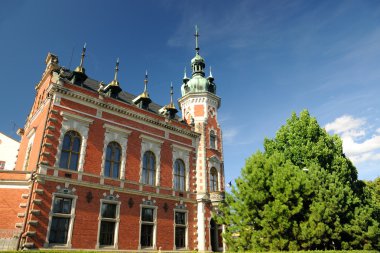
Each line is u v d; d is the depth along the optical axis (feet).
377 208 90.17
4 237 59.36
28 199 62.95
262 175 68.28
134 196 80.84
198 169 102.47
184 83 127.75
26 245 57.98
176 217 90.27
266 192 67.05
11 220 62.44
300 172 71.82
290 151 97.30
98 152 77.05
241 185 70.69
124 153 82.74
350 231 71.56
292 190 65.67
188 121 113.91
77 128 74.84
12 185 65.31
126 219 76.79
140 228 79.00
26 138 88.12
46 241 61.31
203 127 109.40
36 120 81.56
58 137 70.49
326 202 70.95
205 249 90.58
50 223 63.16
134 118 88.84
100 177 75.10
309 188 68.59
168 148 95.96
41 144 68.33
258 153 75.61
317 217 63.41
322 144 92.43
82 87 79.25
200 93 116.47
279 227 61.05
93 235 69.21
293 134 100.12
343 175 89.30
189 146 103.14
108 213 74.54
